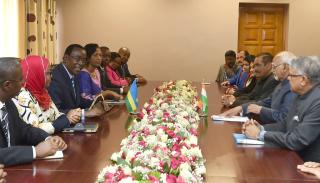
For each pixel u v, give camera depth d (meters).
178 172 1.46
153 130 2.00
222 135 2.56
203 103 3.25
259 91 4.15
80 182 1.67
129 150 1.68
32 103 2.46
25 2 5.84
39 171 1.80
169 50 7.59
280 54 3.22
